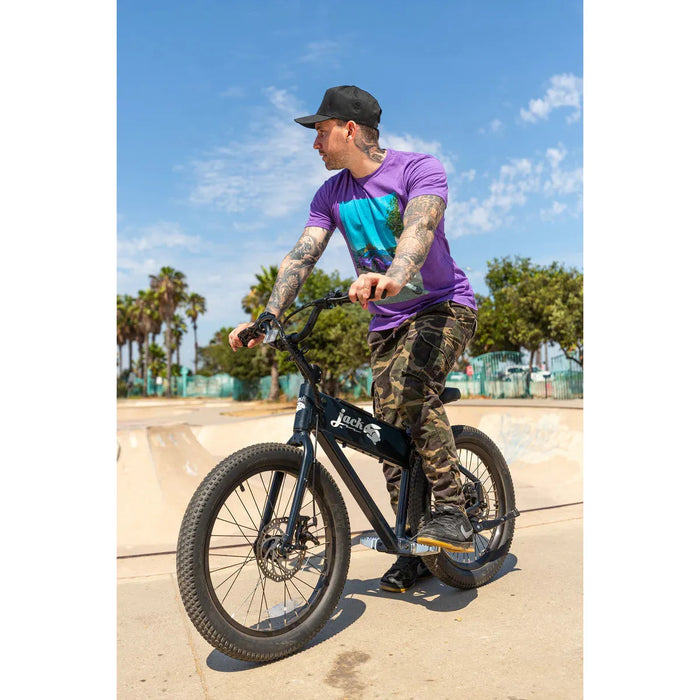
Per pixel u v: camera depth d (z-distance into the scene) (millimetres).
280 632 2031
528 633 2160
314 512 2252
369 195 2391
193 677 1909
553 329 29250
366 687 1828
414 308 2473
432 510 2553
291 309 2498
